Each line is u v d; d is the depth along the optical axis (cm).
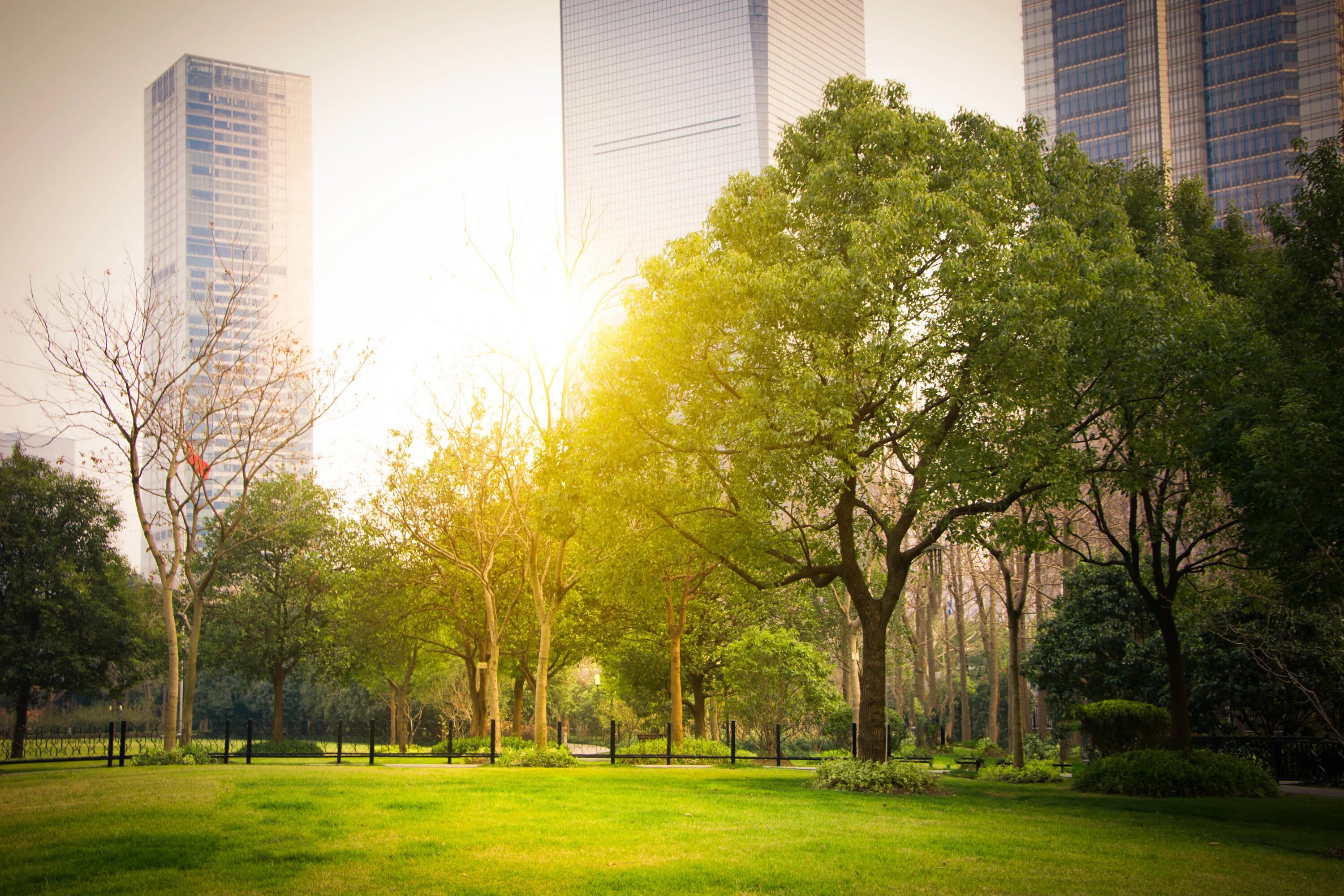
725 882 907
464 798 1468
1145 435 1923
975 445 1772
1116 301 1762
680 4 19238
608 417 1947
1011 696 2523
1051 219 1864
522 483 2830
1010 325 1667
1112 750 2398
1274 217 1756
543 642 2655
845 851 1077
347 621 4138
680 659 3944
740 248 2003
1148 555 2627
